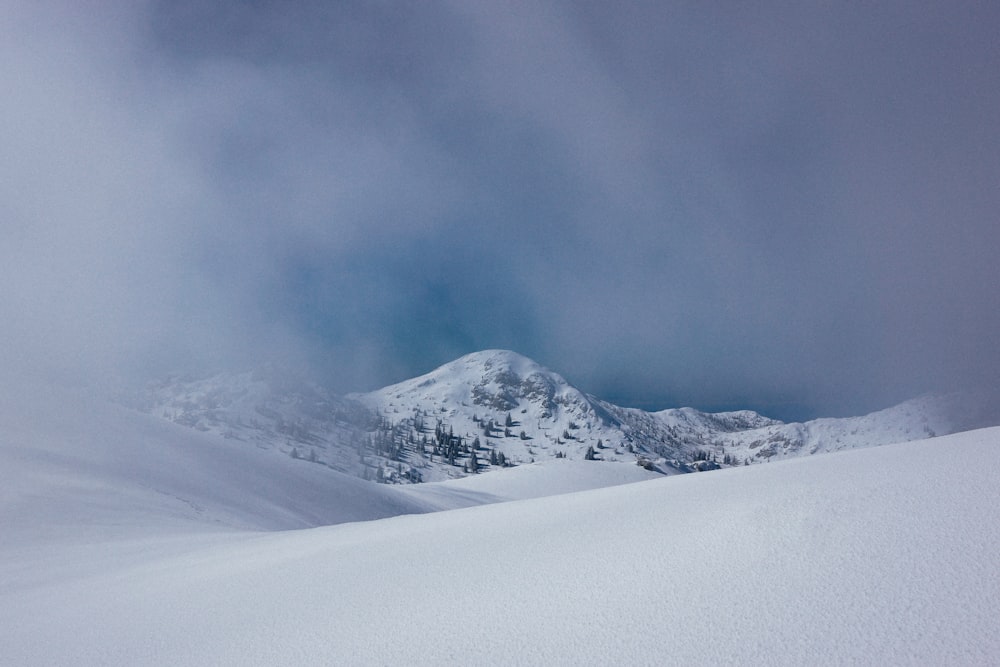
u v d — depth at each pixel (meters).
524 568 5.00
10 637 5.80
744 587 3.53
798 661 2.63
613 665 2.92
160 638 4.96
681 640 3.04
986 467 4.70
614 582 4.12
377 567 6.22
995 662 2.33
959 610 2.76
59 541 15.53
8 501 18.75
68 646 5.15
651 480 10.24
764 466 8.73
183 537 15.14
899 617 2.81
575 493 10.86
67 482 22.12
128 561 11.41
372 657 3.61
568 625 3.54
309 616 4.80
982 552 3.25
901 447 7.43
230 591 6.43
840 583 3.30
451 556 6.06
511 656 3.26
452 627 3.89
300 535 12.16
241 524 24.66
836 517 4.29
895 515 4.06
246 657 4.05
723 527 4.77
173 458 34.41
